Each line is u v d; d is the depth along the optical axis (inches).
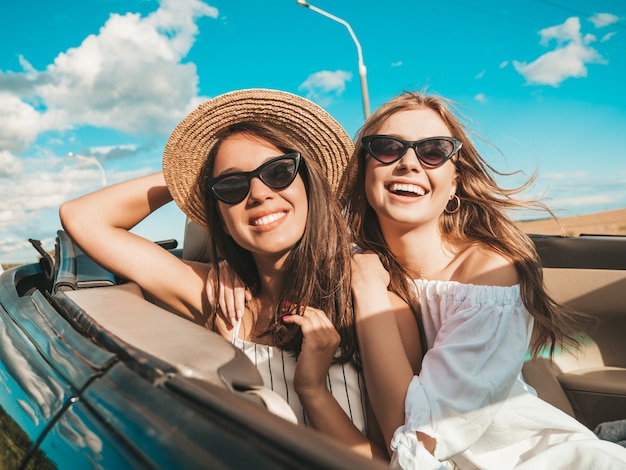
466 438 53.0
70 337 47.9
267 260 67.1
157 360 36.6
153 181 79.6
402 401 55.0
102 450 34.5
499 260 64.8
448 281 66.3
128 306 52.3
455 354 55.2
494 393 54.4
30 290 74.3
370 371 58.0
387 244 70.9
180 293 73.4
